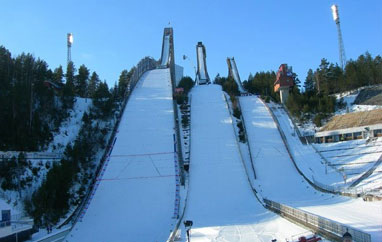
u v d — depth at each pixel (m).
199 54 107.00
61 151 46.38
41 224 33.12
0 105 43.81
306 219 25.39
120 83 74.62
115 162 45.16
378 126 48.69
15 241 28.08
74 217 36.59
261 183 43.62
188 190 40.91
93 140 50.25
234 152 49.44
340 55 81.56
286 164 47.78
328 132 52.59
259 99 70.19
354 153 46.47
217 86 80.19
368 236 17.66
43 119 51.12
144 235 31.53
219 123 57.81
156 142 49.38
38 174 39.53
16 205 34.53
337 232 20.61
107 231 32.88
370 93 63.72
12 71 54.34
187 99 69.12
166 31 103.19
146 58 82.56
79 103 62.12
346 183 38.66
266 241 24.09
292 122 60.12
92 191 40.00
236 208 36.53
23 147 42.72
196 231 29.16
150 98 63.91
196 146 51.38
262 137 54.91
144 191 39.59
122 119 56.06
